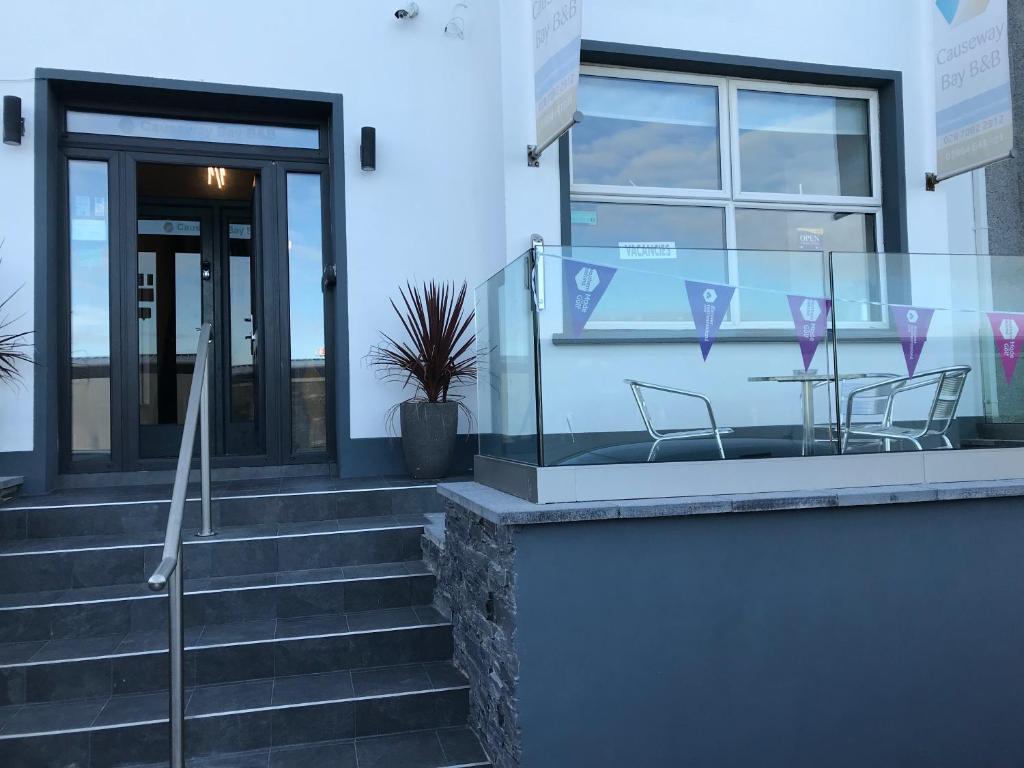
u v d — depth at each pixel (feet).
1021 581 9.97
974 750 9.68
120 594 11.14
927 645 9.57
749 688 8.96
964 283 10.43
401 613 11.55
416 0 16.57
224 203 19.99
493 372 10.95
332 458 16.60
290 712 9.47
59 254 15.29
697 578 8.86
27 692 9.73
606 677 8.52
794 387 9.70
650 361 9.23
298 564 12.33
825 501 9.16
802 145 17.84
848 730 9.27
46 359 14.49
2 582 11.37
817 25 17.38
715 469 9.26
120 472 15.51
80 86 15.11
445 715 9.98
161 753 9.14
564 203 15.96
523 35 15.83
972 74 16.33
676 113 17.06
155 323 19.72
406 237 16.37
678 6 16.56
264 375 16.53
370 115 16.30
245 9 15.78
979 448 10.31
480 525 9.69
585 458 8.97
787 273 9.74
